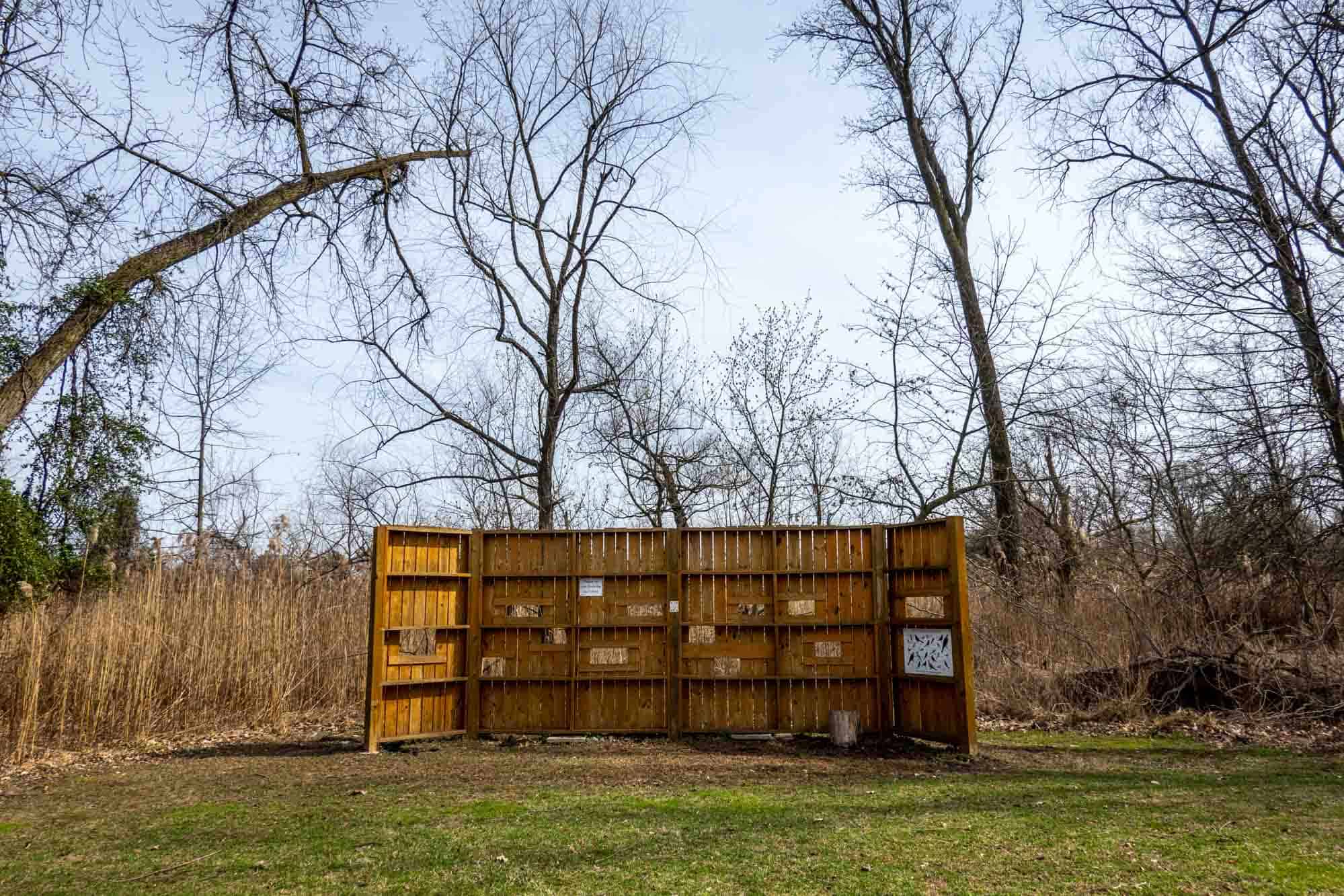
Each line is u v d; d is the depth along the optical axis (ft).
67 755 31.58
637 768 28.84
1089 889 15.85
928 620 32.35
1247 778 26.48
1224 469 44.73
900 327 62.85
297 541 53.21
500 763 29.89
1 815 23.08
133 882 16.97
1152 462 47.62
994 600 49.96
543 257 61.26
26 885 16.94
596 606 35.47
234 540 49.83
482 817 21.76
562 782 26.48
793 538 35.17
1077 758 30.45
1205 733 34.76
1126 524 49.70
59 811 23.48
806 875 16.71
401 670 33.47
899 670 33.58
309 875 17.12
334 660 44.04
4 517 48.39
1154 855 17.93
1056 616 46.55
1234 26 41.37
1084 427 52.60
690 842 19.15
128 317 48.44
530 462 61.57
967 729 30.66
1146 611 44.75
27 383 44.70
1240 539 43.98
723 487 65.82
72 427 57.72
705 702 34.86
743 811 22.12
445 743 34.01
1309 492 42.24
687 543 35.50
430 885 16.40
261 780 27.22
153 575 39.40
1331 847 18.48
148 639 36.60
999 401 60.23
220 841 19.85
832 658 34.42
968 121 69.62
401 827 20.83
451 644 35.01
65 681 33.17
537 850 18.58
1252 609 43.98
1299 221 43.93
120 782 27.25
